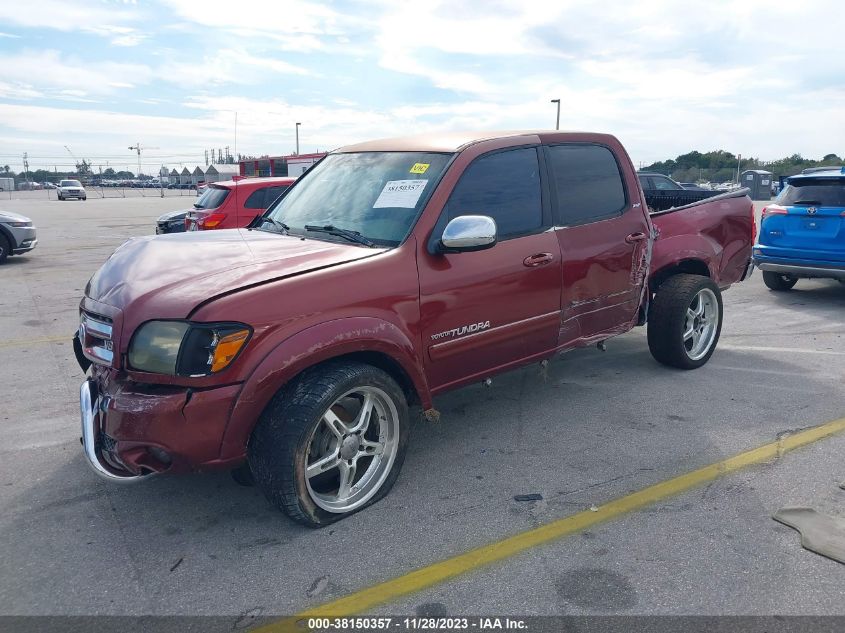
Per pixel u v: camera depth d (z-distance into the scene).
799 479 3.76
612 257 4.75
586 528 3.29
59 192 52.69
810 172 8.86
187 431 2.93
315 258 3.45
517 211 4.21
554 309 4.39
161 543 3.23
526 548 3.13
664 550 3.09
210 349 2.94
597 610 2.69
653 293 5.64
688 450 4.16
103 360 3.21
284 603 2.78
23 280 11.05
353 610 2.72
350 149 4.79
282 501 3.14
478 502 3.56
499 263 4.00
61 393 5.36
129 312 3.07
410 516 3.43
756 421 4.61
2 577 2.97
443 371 3.87
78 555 3.13
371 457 3.62
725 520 3.34
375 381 3.37
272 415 3.13
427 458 4.11
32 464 4.08
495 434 4.46
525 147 4.36
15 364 6.14
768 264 8.94
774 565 2.97
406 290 3.55
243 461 3.13
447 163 3.96
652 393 5.19
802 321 7.68
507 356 4.21
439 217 3.77
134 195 65.19
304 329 3.13
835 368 5.79
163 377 2.96
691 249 5.50
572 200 4.57
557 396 5.16
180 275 3.26
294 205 4.52
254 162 39.72
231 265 3.35
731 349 6.44
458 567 2.99
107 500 3.64
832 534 3.20
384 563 3.03
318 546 3.18
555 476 3.85
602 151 4.88
